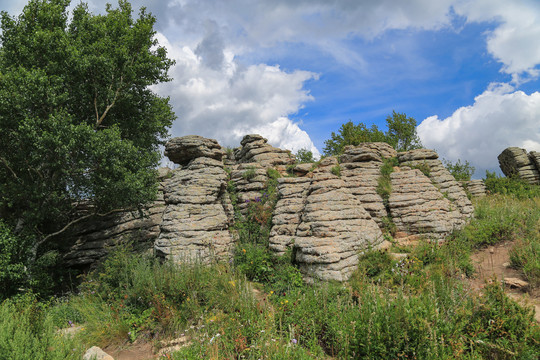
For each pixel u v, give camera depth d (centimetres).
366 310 657
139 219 1748
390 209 1389
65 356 621
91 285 1221
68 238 1703
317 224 1171
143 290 1004
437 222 1264
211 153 1630
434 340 557
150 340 845
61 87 1489
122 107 1883
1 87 1391
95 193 1483
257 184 1828
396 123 3136
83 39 1691
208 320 808
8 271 1233
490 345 591
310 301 820
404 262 1022
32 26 1648
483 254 1123
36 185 1405
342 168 1608
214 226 1416
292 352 635
